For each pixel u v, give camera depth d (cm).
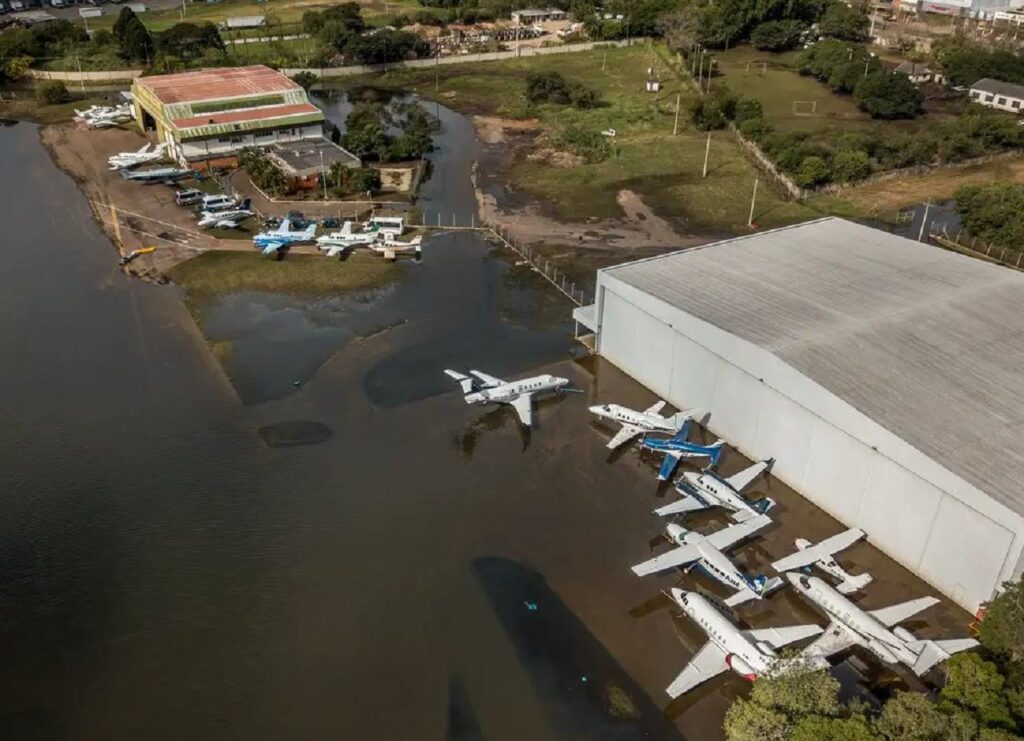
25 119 16938
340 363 8338
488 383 7712
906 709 4019
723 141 15300
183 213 11975
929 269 7875
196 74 16075
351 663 5116
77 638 5297
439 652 5184
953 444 5397
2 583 5706
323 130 15688
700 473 6556
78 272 10275
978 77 17900
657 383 7775
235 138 13838
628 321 7888
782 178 13275
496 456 7006
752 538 6088
